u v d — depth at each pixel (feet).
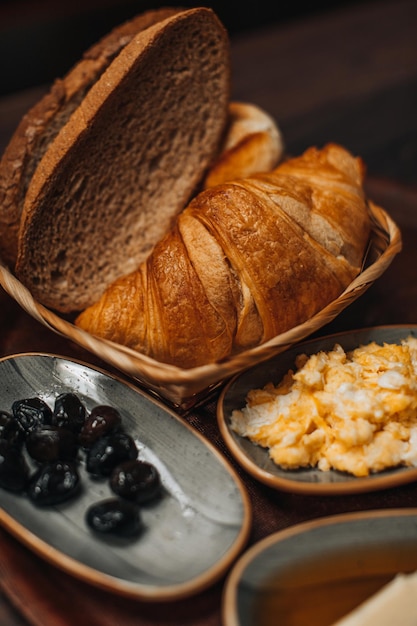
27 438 1.41
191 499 1.35
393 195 2.08
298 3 3.72
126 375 1.63
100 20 3.29
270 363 1.54
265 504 1.40
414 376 1.48
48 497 1.33
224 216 1.53
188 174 1.84
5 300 1.81
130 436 1.43
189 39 1.73
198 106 1.83
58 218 1.67
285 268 1.52
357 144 2.48
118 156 1.73
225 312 1.51
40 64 3.22
